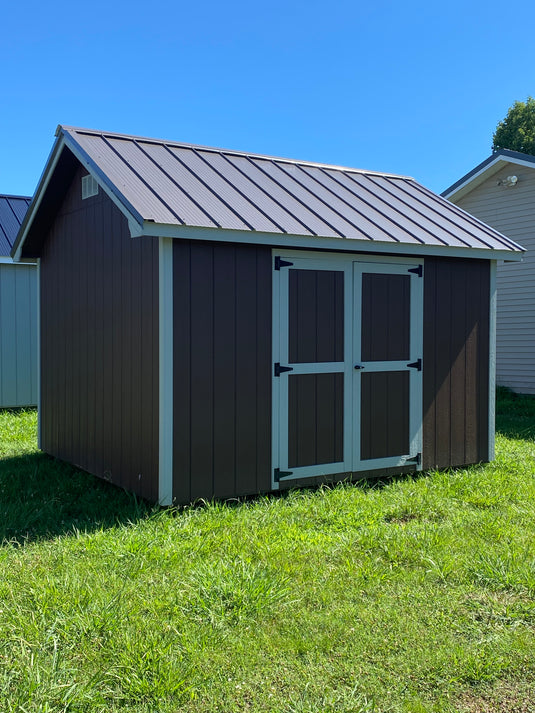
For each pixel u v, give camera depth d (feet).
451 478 21.72
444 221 24.16
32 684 9.43
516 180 43.21
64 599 12.15
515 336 44.14
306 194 22.34
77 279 23.03
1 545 15.24
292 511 17.87
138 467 19.04
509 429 31.89
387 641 11.14
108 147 20.85
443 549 15.02
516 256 24.04
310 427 20.30
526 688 10.00
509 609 12.27
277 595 12.42
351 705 9.41
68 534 16.01
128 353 19.54
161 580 13.16
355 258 20.97
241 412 19.01
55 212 24.71
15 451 26.68
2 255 36.50
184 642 10.85
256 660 10.52
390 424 21.93
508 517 17.58
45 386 26.03
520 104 98.43
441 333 23.02
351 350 21.02
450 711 9.41
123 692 9.63
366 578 13.51
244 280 18.97
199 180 20.40
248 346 19.08
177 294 17.83
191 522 16.72
